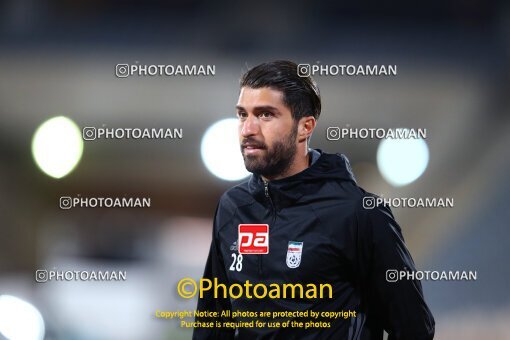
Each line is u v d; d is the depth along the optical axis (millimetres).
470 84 26109
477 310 19375
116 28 26688
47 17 26766
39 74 26734
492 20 26531
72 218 24016
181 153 29641
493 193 23812
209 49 26469
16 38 26656
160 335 15172
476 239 22391
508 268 20500
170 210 30844
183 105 27141
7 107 27656
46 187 29688
